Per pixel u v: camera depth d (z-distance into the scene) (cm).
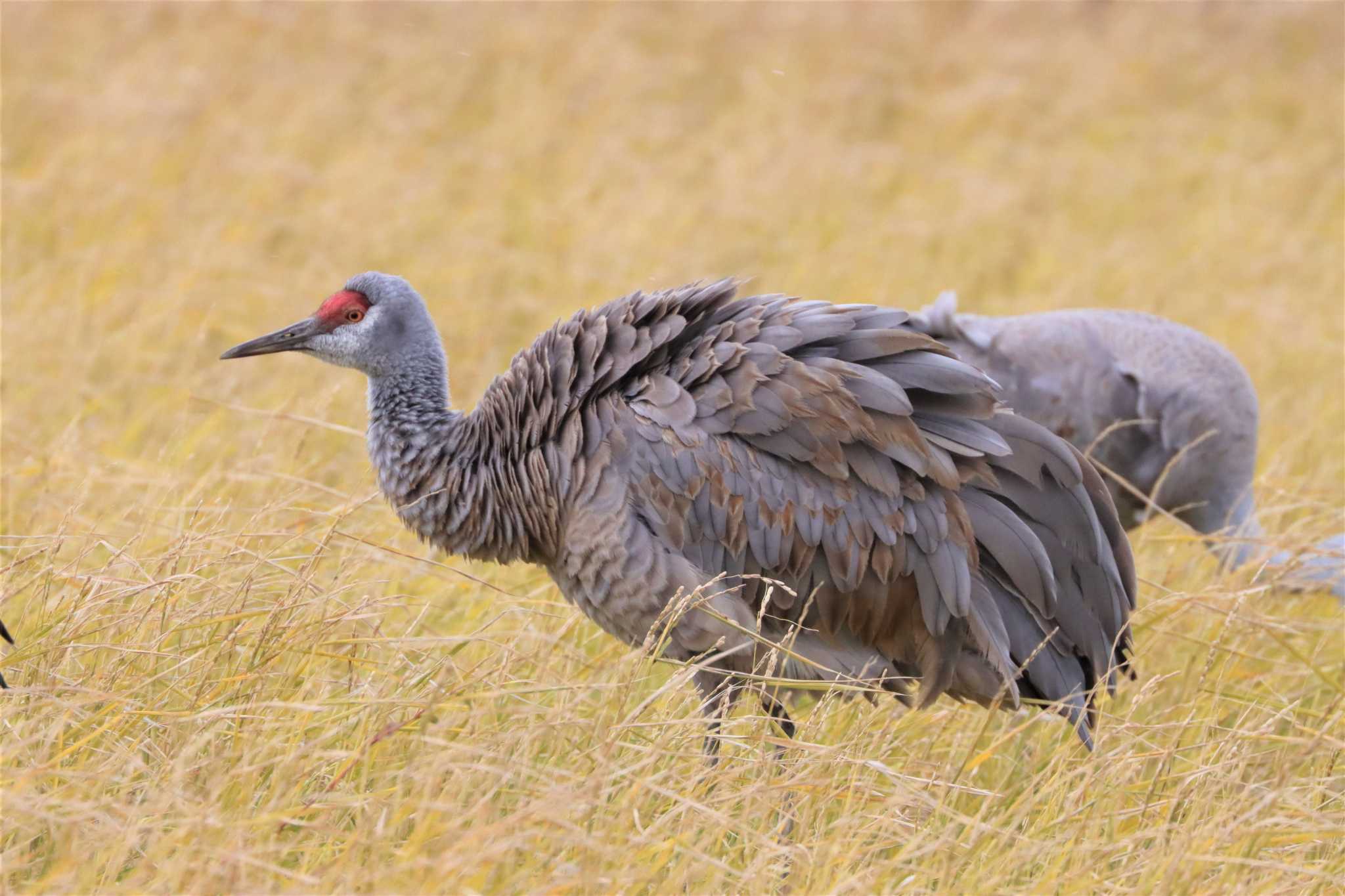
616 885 720
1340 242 2386
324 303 1011
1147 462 1255
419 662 927
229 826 708
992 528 916
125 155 2098
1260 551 1221
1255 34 3653
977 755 968
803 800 838
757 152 2534
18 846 712
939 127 2872
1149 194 2602
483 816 725
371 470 1154
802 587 923
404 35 2967
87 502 1138
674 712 900
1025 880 818
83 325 1552
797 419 896
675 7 3397
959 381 905
